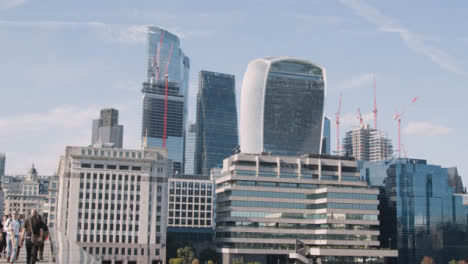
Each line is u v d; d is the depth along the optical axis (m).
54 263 38.84
